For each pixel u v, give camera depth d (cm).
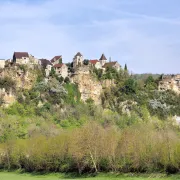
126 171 12319
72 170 13438
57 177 12900
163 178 11225
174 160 11456
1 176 13325
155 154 11994
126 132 13112
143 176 11681
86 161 12719
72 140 13212
